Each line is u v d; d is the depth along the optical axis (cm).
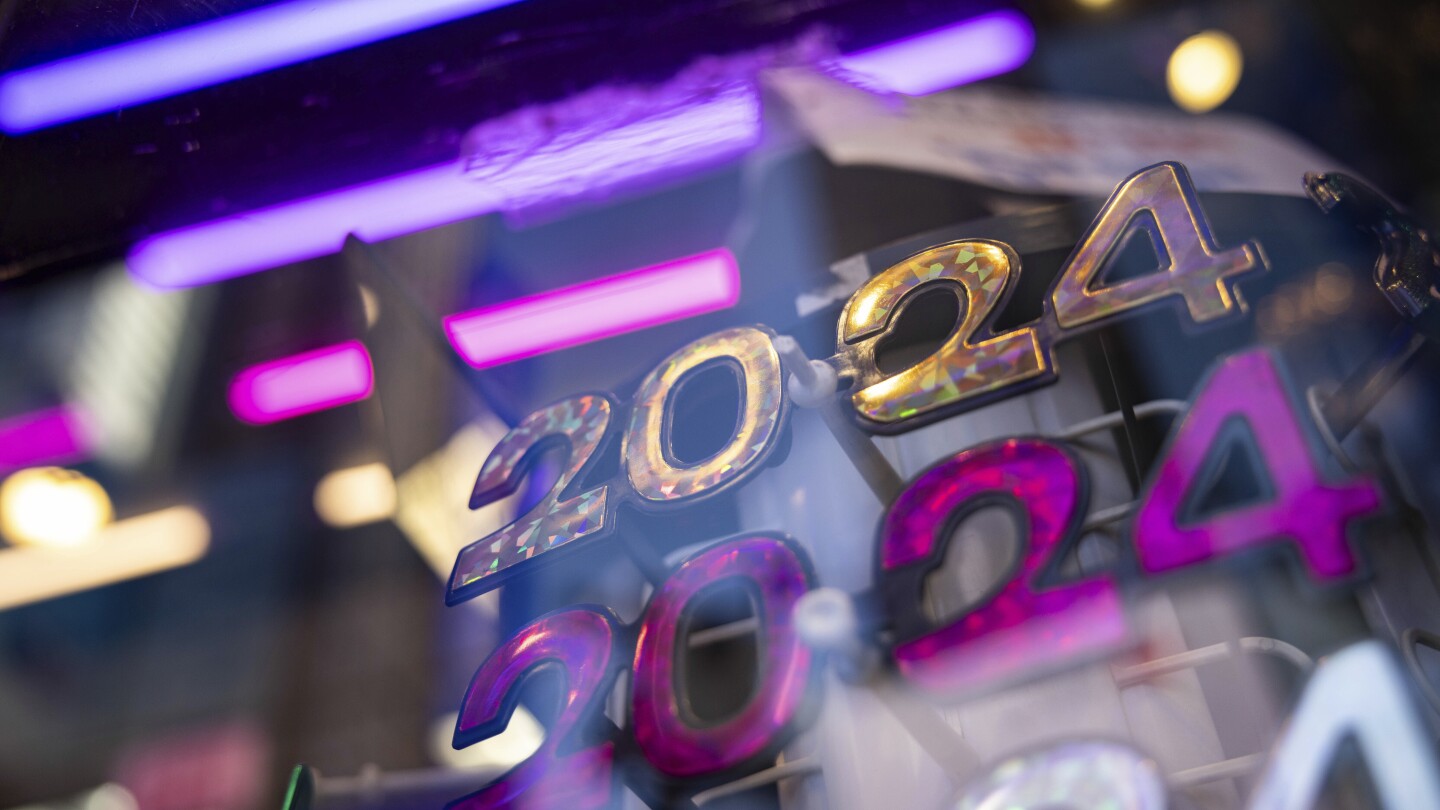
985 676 315
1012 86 731
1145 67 798
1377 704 276
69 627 1319
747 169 610
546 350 799
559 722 362
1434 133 715
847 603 289
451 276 805
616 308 802
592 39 601
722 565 369
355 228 651
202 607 1286
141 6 614
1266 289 469
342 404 1234
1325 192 389
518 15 605
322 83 609
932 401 371
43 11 621
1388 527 394
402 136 609
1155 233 377
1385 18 742
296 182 618
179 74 616
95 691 1280
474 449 765
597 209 841
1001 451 348
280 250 667
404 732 1184
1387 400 441
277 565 1284
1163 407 412
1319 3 757
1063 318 371
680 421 480
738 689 461
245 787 1188
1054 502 333
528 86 602
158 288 679
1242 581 371
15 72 616
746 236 602
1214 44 786
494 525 779
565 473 426
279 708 1212
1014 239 455
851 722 406
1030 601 320
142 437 1255
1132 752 290
